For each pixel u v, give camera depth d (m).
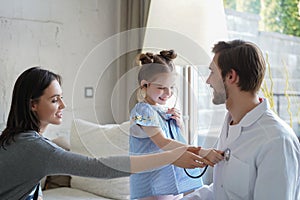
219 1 2.20
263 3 2.24
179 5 1.99
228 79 1.22
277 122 1.21
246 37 2.32
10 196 1.29
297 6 2.10
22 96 1.33
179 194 1.34
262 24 2.25
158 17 1.95
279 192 1.13
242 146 1.23
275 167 1.14
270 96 2.14
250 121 1.23
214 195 1.32
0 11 2.35
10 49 2.39
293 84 2.12
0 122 2.38
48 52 2.52
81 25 2.65
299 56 2.09
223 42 1.26
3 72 2.38
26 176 1.26
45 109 1.34
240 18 2.34
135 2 2.59
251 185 1.21
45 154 1.24
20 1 2.41
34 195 1.38
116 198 2.11
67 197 2.13
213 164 1.19
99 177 1.17
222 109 1.14
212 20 2.16
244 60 1.20
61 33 2.57
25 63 2.44
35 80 1.33
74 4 2.62
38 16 2.48
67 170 1.21
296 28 2.11
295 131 2.11
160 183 1.26
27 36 2.44
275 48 2.19
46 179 2.36
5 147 1.29
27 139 1.28
